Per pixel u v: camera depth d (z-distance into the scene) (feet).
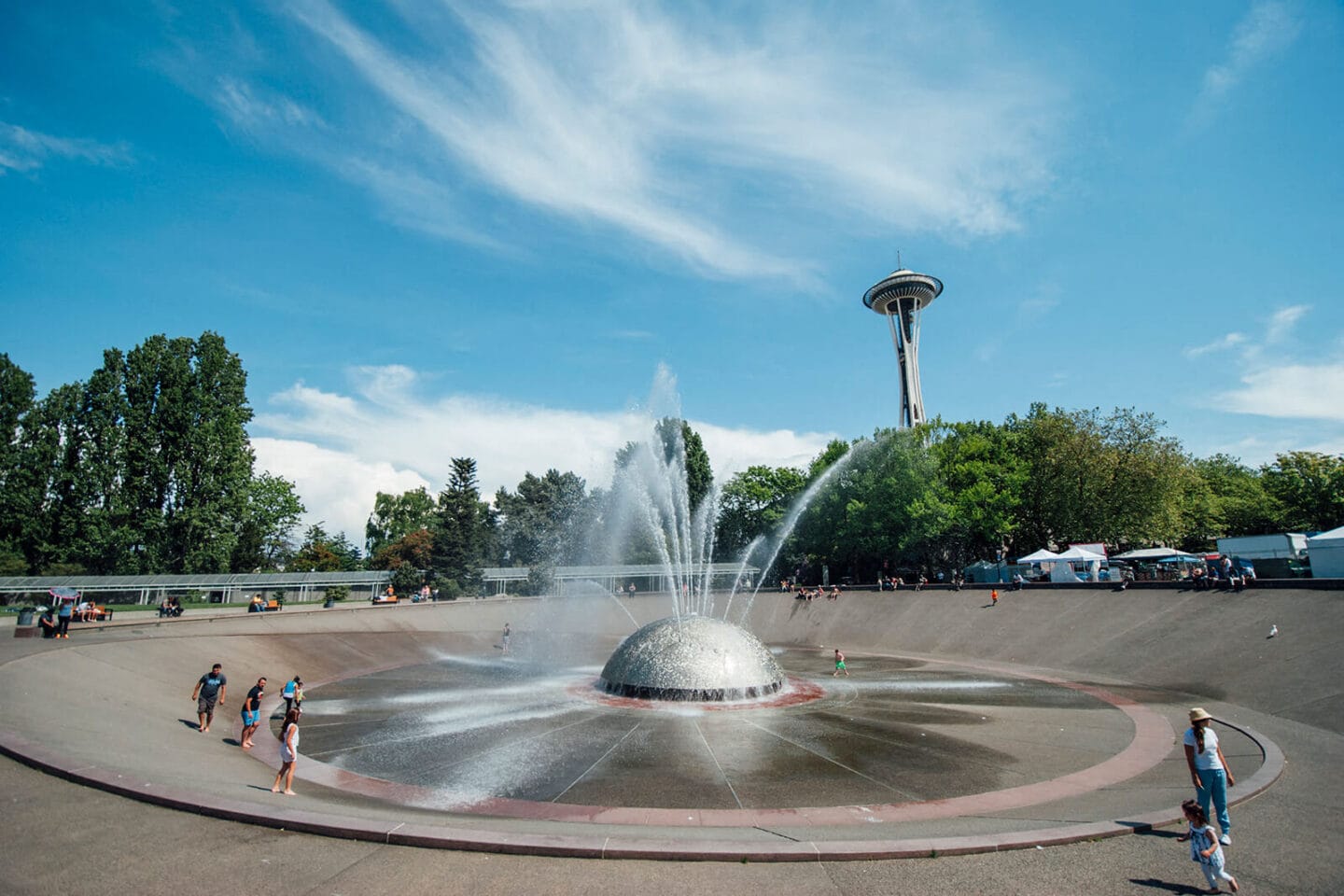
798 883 28.17
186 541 184.44
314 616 132.36
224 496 192.95
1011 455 200.64
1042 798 41.73
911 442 189.78
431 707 70.28
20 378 180.45
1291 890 27.45
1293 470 196.75
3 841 28.71
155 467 184.14
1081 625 106.32
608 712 66.08
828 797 42.29
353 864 28.89
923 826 36.35
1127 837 33.30
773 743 55.01
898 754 52.11
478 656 117.08
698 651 73.15
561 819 37.81
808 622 151.12
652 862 30.07
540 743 55.11
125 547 179.52
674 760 50.34
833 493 197.36
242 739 55.93
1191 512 210.18
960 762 50.24
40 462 177.37
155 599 168.55
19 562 167.63
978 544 204.03
